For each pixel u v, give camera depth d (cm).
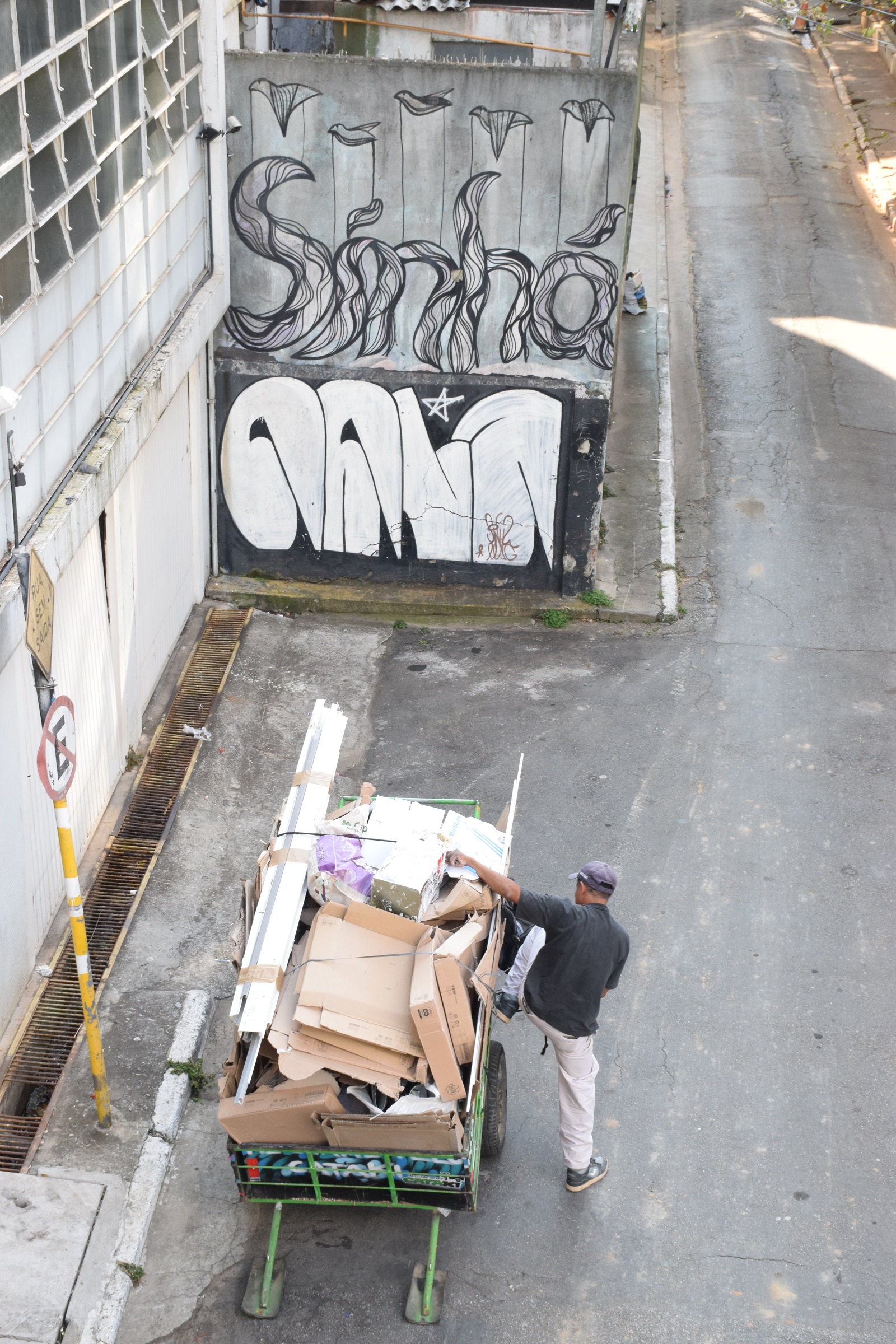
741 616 1248
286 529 1276
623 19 1460
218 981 792
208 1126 690
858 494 1466
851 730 1067
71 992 771
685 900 873
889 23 3064
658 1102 713
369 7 1403
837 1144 687
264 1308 589
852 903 869
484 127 1088
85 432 808
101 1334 572
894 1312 596
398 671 1173
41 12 680
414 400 1209
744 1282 611
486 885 639
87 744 877
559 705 1114
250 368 1205
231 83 1087
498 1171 670
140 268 918
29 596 625
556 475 1228
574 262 1135
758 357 1805
